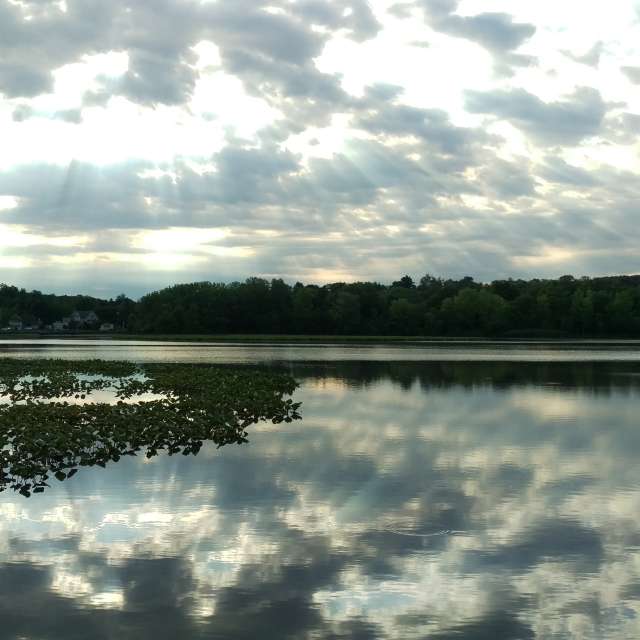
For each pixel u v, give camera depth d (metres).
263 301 171.25
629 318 157.88
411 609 9.73
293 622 9.31
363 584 10.52
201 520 13.46
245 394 31.31
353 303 169.00
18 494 15.31
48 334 167.88
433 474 17.44
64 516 13.70
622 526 13.29
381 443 21.72
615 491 15.84
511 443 21.83
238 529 12.94
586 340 148.00
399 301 168.88
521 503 14.80
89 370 48.78
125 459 19.08
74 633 8.97
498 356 76.31
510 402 32.78
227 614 9.52
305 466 18.27
